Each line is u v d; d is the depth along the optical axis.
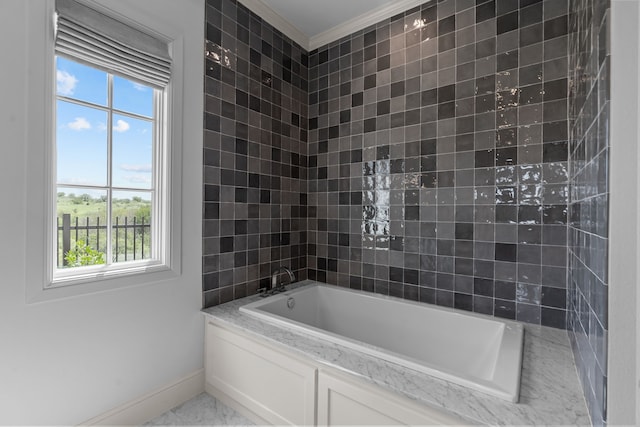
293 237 2.65
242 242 2.23
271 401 1.58
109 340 1.54
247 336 1.70
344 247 2.53
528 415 0.97
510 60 1.79
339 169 2.57
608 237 0.79
